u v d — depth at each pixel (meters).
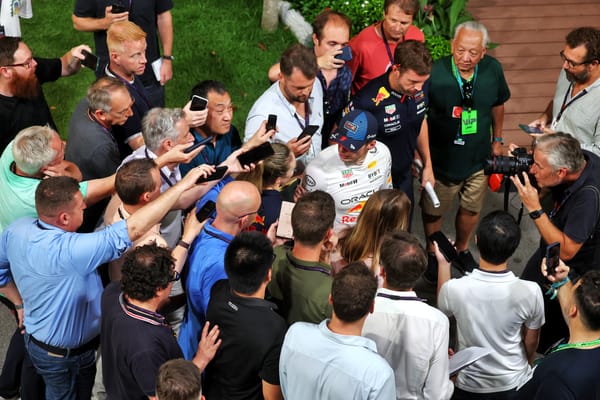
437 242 4.64
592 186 4.83
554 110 6.01
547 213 5.50
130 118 5.79
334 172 5.18
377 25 6.52
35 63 5.68
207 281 4.27
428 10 8.70
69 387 4.57
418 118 5.71
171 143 4.96
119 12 6.41
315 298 3.99
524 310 4.14
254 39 9.05
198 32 9.06
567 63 5.54
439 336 3.78
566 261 5.26
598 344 3.75
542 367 3.86
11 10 7.05
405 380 3.90
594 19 9.76
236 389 3.94
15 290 4.64
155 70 6.91
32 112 5.71
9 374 4.89
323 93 5.96
